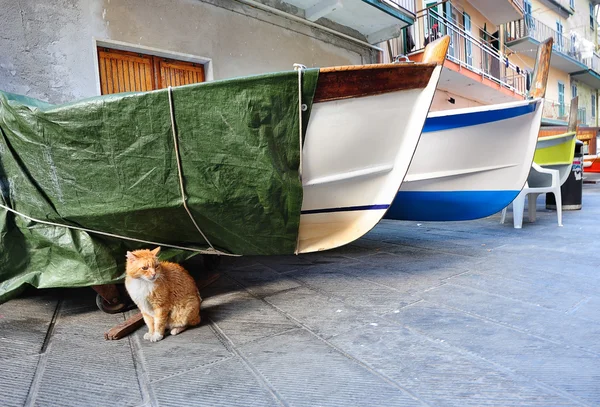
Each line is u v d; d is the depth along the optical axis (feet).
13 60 13.83
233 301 10.06
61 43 14.99
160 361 6.79
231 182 8.69
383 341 7.23
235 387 5.84
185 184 8.52
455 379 5.77
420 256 14.29
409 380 5.81
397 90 9.12
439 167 15.56
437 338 7.24
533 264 12.34
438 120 14.82
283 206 9.34
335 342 7.30
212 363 6.66
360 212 10.50
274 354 6.90
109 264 9.07
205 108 8.13
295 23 24.52
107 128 8.09
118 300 9.50
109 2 16.26
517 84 59.77
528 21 67.77
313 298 10.03
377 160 9.88
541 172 19.99
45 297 10.84
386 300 9.57
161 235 9.41
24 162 8.66
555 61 75.61
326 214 10.44
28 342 7.70
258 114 8.32
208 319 8.82
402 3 27.27
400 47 35.27
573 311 8.29
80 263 8.98
